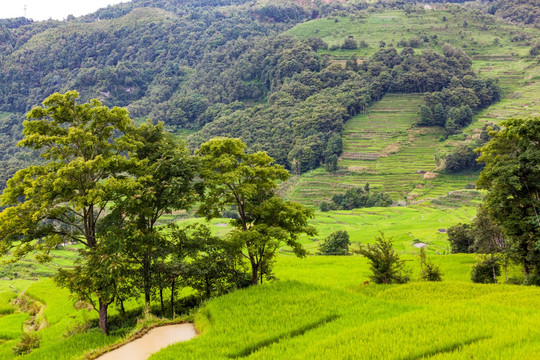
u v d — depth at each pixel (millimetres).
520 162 32125
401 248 74312
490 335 16500
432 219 104625
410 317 19781
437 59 198875
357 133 171750
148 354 18812
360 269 45812
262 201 29406
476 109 176625
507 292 27594
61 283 23281
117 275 22391
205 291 29422
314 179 152250
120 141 25234
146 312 25328
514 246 34344
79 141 24531
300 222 28766
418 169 146250
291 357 16000
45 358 19984
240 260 29969
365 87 191625
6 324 36562
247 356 16844
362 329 18406
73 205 22406
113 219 24828
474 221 39094
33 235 23906
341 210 126812
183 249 27047
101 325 24891
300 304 23609
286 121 186750
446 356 14312
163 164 25484
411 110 180500
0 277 70750
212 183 26484
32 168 24109
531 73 196625
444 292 28281
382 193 132750
